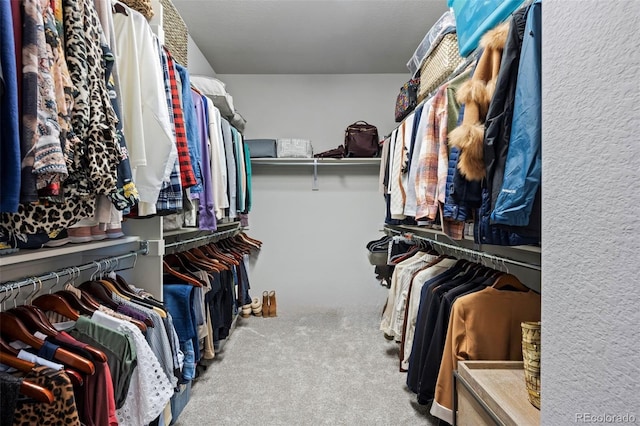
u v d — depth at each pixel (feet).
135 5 4.57
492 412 3.18
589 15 1.66
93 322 3.44
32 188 2.20
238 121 10.49
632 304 1.40
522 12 3.21
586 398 1.64
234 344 8.73
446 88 5.08
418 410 5.91
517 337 4.43
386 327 7.88
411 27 8.87
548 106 1.98
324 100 12.08
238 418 5.66
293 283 12.19
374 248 10.87
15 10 2.19
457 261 6.53
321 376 7.08
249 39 9.50
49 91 2.30
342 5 7.94
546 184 1.98
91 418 2.97
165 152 3.96
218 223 8.68
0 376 2.43
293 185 12.14
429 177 5.32
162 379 3.76
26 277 3.48
